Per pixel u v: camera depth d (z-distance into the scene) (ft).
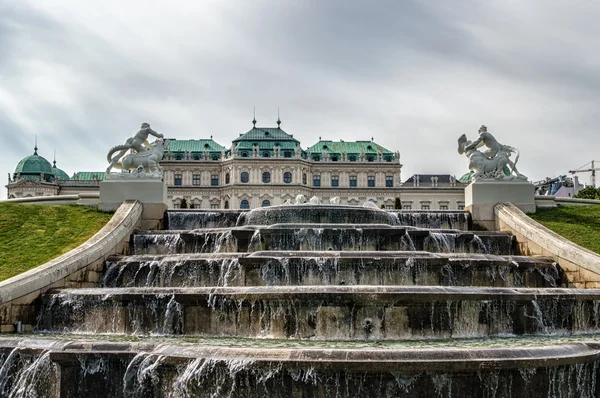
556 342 64.34
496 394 51.65
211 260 82.53
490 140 120.88
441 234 98.27
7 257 92.63
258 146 508.12
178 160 517.96
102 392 55.67
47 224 107.76
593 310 74.28
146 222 113.91
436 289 69.05
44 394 57.72
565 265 91.20
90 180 502.79
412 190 528.22
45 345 59.06
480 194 117.80
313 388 50.60
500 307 70.49
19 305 73.97
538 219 116.16
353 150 535.19
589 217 117.50
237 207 502.38
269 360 50.96
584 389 55.01
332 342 65.00
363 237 93.30
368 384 50.49
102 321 72.90
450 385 50.98
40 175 486.79
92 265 86.99
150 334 70.95
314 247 92.58
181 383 53.06
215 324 69.67
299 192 505.66
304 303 67.46
